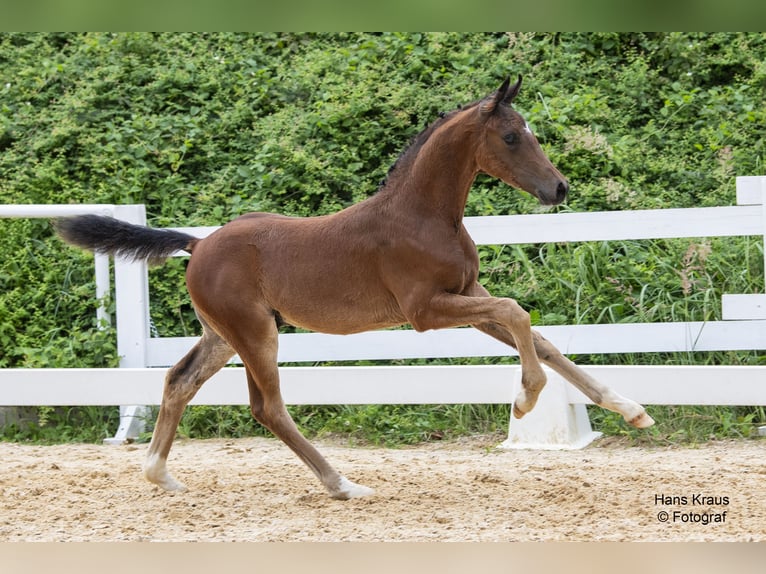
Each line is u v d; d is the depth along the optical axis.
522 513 6.55
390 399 9.48
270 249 7.05
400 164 6.89
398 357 10.38
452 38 14.35
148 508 6.99
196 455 9.30
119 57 14.69
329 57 14.24
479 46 14.33
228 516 6.72
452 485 7.44
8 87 14.46
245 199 12.63
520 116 6.60
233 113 13.70
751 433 9.29
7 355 11.38
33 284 11.95
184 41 14.80
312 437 10.18
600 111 13.09
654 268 11.08
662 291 10.92
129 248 7.58
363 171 13.01
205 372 7.57
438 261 6.61
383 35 14.63
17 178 13.07
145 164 13.16
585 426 9.43
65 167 13.31
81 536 6.19
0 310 11.51
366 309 6.89
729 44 14.02
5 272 11.94
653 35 14.40
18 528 6.43
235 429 10.45
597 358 10.62
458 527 6.20
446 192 6.70
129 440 10.16
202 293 7.15
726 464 7.91
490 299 6.43
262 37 15.04
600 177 12.33
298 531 6.20
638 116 13.44
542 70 13.88
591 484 7.19
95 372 9.91
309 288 6.89
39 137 13.68
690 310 10.78
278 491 7.49
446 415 10.20
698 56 13.96
